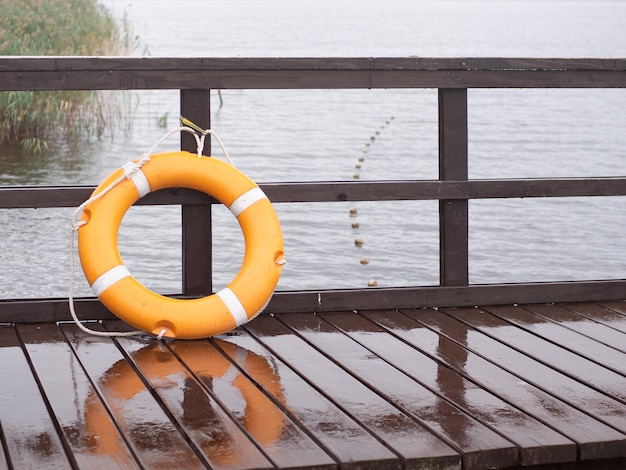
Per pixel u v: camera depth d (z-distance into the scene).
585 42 43.41
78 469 2.19
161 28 49.75
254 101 19.91
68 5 12.67
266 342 3.28
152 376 2.88
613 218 9.12
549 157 13.26
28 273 6.68
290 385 2.81
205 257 3.61
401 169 12.18
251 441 2.37
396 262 7.48
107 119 12.58
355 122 16.95
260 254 3.37
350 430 2.45
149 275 6.91
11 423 2.49
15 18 11.73
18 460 2.24
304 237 8.12
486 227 8.73
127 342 3.26
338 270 7.25
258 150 13.20
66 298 3.54
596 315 3.67
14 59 3.34
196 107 3.54
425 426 2.48
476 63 3.68
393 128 16.30
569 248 8.10
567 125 16.58
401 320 3.58
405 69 3.64
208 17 83.12
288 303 3.66
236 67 3.53
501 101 20.47
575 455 2.36
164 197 3.54
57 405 2.62
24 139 11.17
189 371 2.94
